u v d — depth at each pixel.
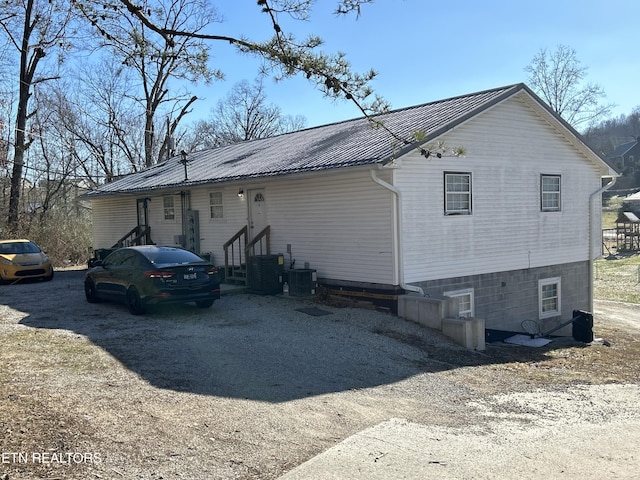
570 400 7.57
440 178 13.29
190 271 11.64
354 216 13.27
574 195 16.81
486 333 14.16
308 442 5.36
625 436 5.91
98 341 9.27
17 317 11.56
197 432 5.45
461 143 13.73
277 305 13.09
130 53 7.15
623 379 9.37
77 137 33.22
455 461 4.96
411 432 5.73
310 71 6.21
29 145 27.73
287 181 14.95
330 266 13.92
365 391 7.35
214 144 47.00
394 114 16.27
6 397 6.11
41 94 30.86
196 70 7.44
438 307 11.52
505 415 6.66
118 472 4.51
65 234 27.78
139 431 5.38
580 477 4.72
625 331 15.68
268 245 15.59
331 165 12.40
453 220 13.59
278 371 7.96
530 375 9.20
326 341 10.00
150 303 11.37
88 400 6.18
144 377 7.25
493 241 14.59
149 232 20.81
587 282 17.25
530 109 15.42
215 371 7.73
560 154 16.34
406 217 12.59
